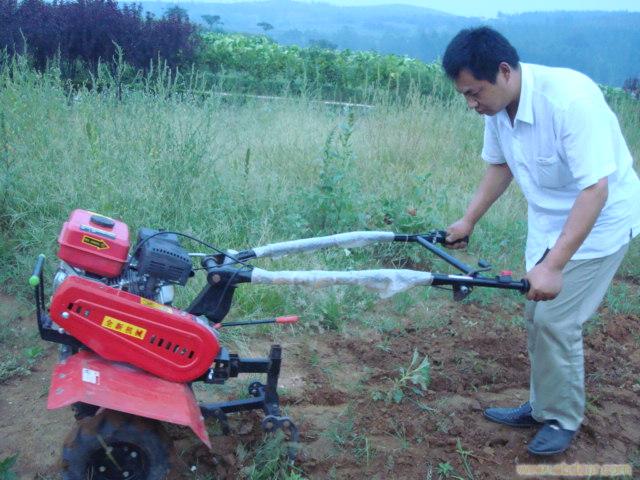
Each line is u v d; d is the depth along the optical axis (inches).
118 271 127.6
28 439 143.9
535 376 151.8
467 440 159.0
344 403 168.7
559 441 152.0
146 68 455.2
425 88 560.7
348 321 206.4
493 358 196.5
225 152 293.6
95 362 122.5
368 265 241.6
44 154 247.1
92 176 230.2
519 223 281.9
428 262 249.1
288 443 140.2
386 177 316.5
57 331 127.0
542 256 149.3
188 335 125.6
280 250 145.0
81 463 118.2
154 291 130.5
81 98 298.4
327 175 264.2
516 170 147.9
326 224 254.2
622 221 144.0
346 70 583.5
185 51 494.0
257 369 139.4
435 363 190.2
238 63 563.8
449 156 357.7
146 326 123.6
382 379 179.5
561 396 149.8
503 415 165.8
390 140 354.3
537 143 139.0
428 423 162.9
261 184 266.5
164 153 246.1
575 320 145.5
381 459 149.3
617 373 195.5
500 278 135.2
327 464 145.6
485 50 131.8
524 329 214.4
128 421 119.2
